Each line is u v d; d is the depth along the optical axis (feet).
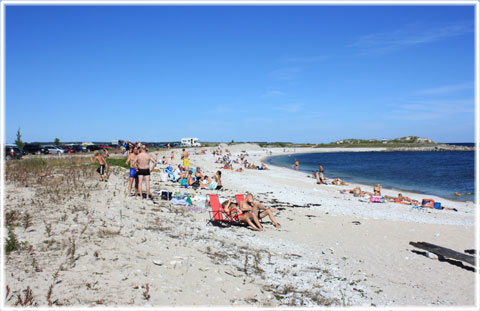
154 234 25.66
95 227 25.00
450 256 24.79
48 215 27.50
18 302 12.97
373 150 459.73
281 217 39.70
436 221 42.24
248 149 367.86
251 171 121.19
